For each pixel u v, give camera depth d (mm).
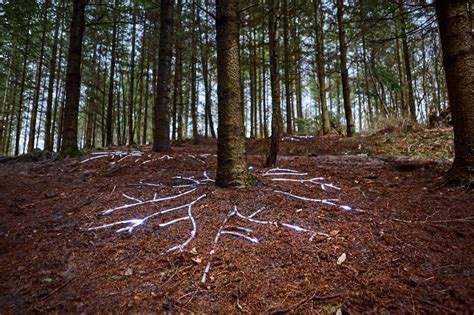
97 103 19688
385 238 2256
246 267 1985
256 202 2936
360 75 17719
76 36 6711
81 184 4168
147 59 16250
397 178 3848
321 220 2580
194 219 2656
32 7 7625
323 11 12094
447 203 2820
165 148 6707
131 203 3191
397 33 8211
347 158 5840
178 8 11891
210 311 1633
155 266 2062
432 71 17609
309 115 29109
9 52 14703
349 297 1690
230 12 3232
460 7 3332
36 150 7516
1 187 3994
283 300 1692
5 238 2617
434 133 7316
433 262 1970
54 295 1833
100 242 2447
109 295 1801
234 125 3277
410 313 1566
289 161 5496
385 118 10273
